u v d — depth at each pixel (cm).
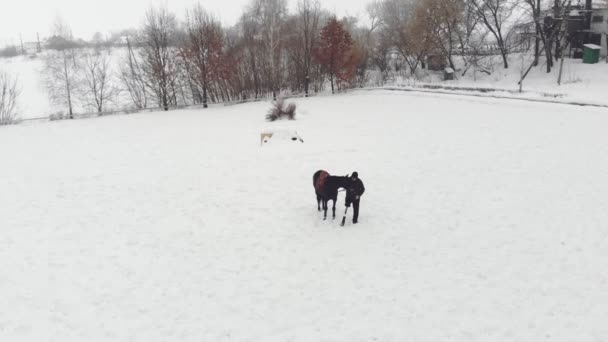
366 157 1831
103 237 1141
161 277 927
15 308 823
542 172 1498
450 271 912
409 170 1617
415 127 2417
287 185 1514
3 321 782
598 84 3581
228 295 853
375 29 7925
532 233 1062
